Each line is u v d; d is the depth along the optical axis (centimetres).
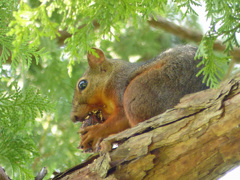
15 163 678
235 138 514
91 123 1007
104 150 575
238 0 573
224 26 578
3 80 1042
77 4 557
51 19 1190
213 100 537
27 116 678
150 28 1320
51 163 1117
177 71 822
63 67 1147
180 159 538
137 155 550
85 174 581
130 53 1318
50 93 1137
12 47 643
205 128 528
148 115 823
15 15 486
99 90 1003
